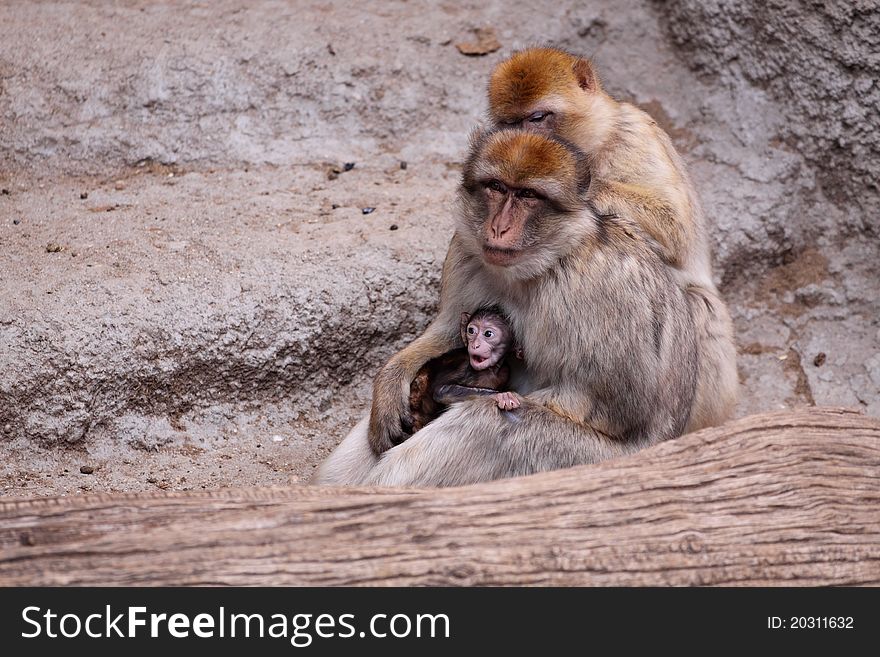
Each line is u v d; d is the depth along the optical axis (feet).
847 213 42.88
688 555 22.84
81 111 43.50
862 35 41.60
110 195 41.39
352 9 48.44
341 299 36.65
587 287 28.68
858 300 42.04
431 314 37.78
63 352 33.30
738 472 24.16
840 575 23.67
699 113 45.91
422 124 45.62
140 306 34.81
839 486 24.66
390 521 22.08
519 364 31.48
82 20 46.26
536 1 48.47
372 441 30.58
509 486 23.03
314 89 45.32
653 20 47.78
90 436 33.88
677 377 30.01
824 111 42.83
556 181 28.19
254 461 34.65
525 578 21.98
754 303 42.96
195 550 21.13
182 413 35.24
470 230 29.68
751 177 43.73
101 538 21.06
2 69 43.96
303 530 21.74
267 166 43.62
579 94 34.78
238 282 36.22
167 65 44.60
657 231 31.94
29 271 35.91
